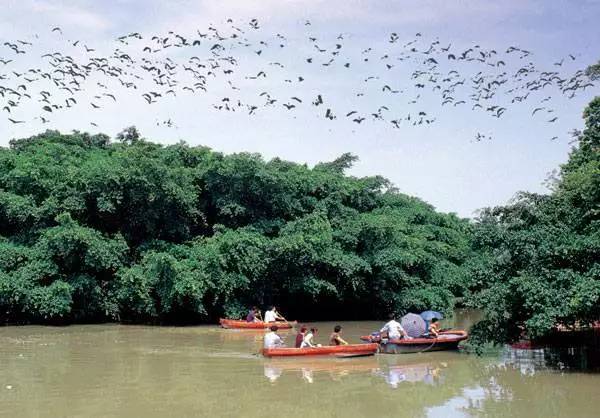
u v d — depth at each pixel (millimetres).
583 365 19172
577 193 18547
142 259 31453
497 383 16562
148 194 31000
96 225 32719
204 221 34844
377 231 34312
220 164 33531
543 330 16266
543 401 14500
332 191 37469
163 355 21281
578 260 17250
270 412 13695
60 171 31781
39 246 30250
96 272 31562
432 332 22750
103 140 41219
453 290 38781
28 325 30641
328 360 20250
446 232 43000
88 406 14008
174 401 14508
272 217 35375
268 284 33625
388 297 35375
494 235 18438
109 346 23578
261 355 21172
